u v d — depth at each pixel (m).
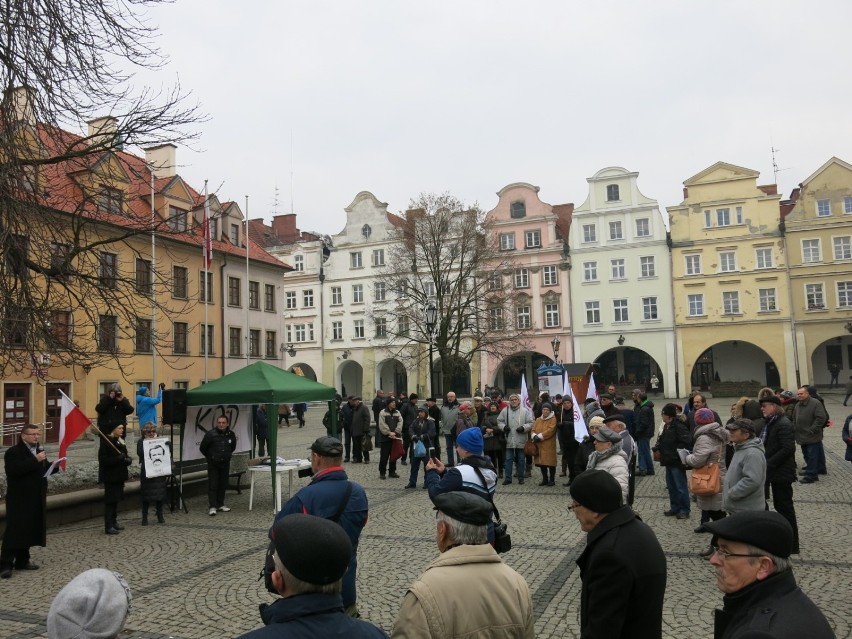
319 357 60.84
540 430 14.22
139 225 14.64
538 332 54.88
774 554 2.47
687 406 13.68
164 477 11.61
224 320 40.94
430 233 38.19
